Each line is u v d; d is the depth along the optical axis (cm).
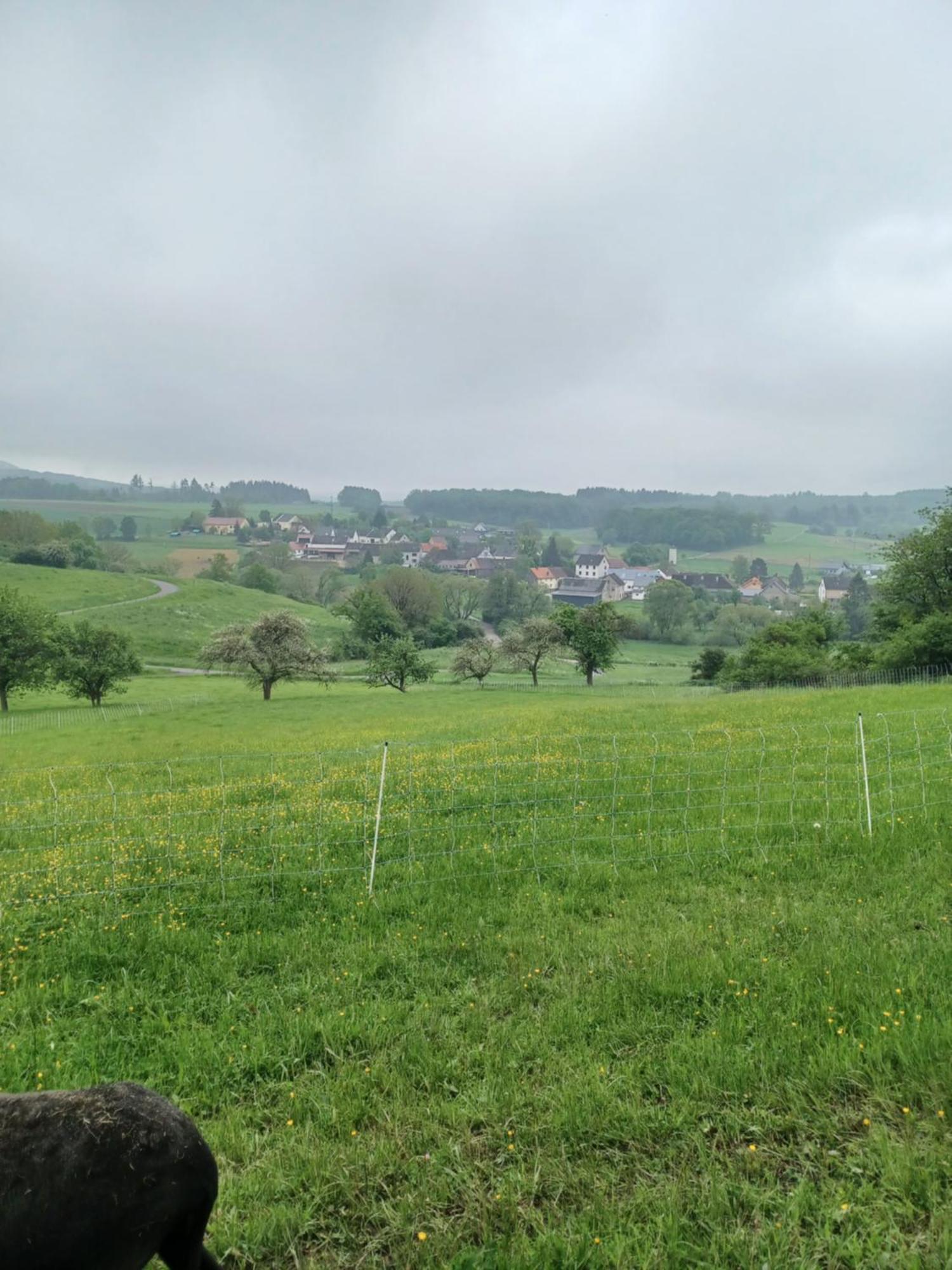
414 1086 671
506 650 8738
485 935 942
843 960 813
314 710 6169
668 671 11131
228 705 6838
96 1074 688
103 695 7869
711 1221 512
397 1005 783
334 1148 593
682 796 1466
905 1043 659
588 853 1205
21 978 867
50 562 16138
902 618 6506
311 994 815
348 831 1338
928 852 1151
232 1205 545
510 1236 510
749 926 932
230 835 1337
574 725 2756
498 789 1539
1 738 4769
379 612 12175
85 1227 372
